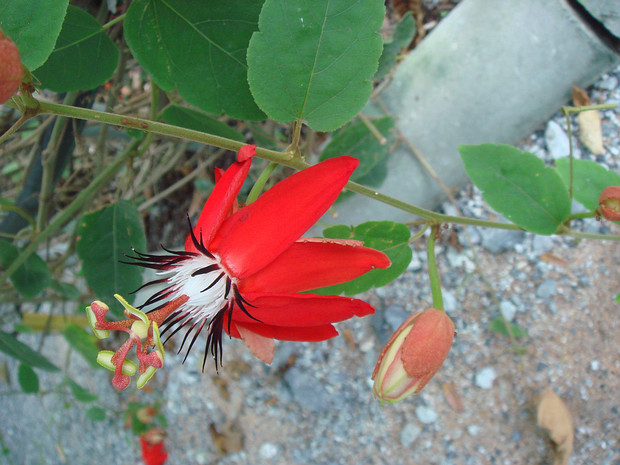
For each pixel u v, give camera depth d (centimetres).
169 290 17
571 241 40
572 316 39
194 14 18
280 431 43
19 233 35
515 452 40
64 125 30
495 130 37
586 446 39
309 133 36
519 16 35
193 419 45
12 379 52
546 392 39
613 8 33
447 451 41
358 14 16
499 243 40
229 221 16
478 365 41
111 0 26
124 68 30
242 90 20
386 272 21
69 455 48
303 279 16
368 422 42
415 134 38
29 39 16
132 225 27
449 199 40
